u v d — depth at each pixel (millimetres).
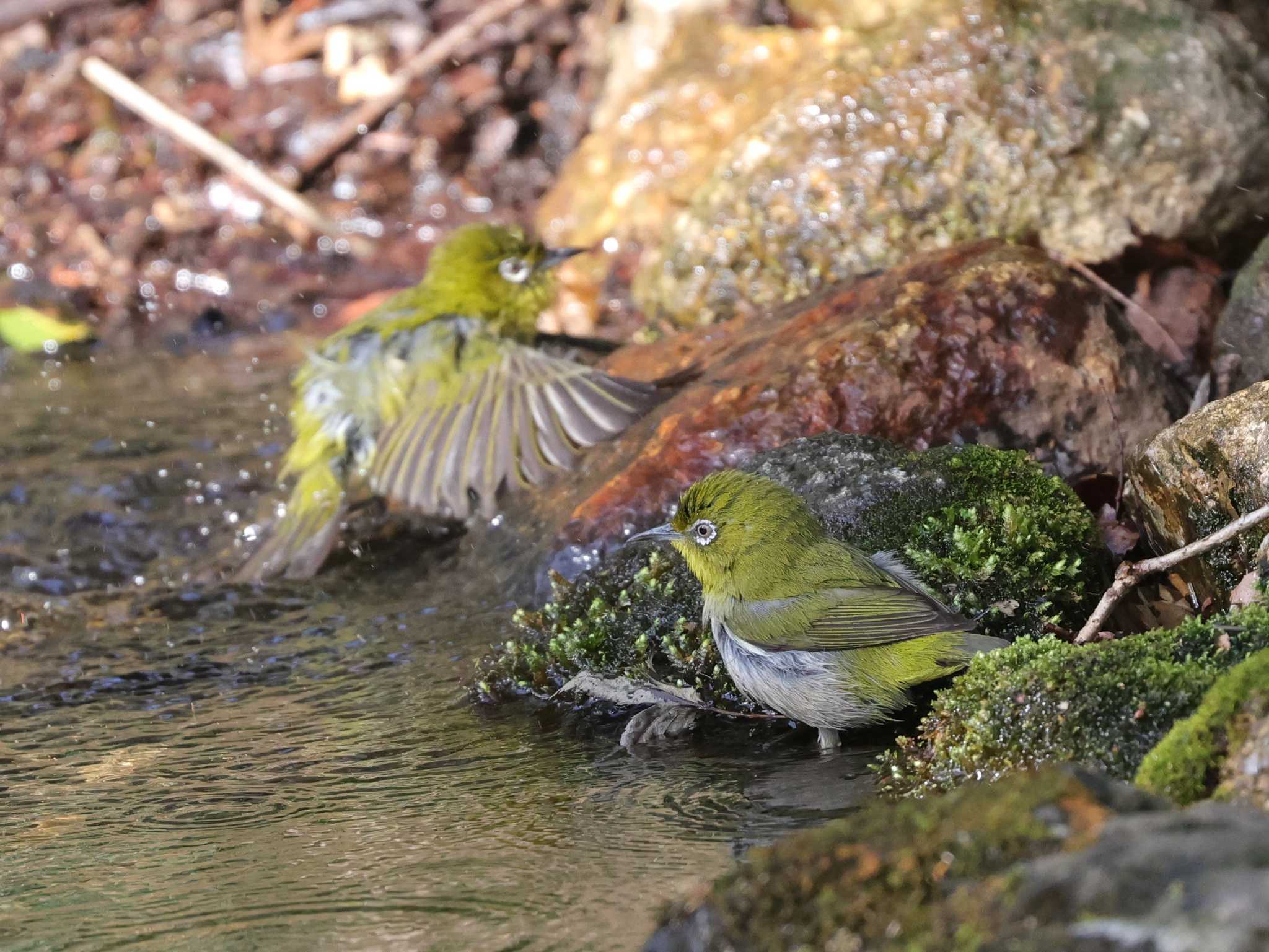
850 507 9797
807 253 14031
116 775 9172
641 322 15945
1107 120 13414
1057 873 4621
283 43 21531
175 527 13594
